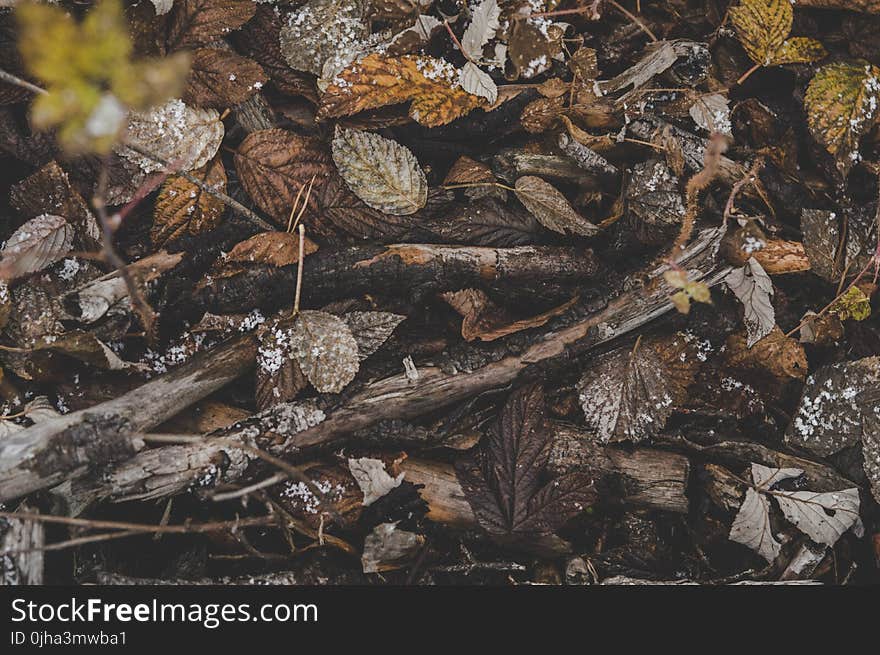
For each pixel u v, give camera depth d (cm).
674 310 76
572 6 76
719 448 75
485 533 73
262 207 73
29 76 72
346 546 72
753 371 77
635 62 77
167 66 53
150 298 72
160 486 68
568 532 76
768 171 77
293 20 74
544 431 74
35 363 71
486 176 76
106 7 50
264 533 73
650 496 75
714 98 77
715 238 74
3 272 69
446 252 73
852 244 77
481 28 74
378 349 74
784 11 76
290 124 75
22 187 72
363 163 73
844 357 78
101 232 73
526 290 75
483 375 73
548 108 76
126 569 71
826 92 76
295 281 73
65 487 68
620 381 75
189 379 71
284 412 71
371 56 73
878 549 75
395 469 73
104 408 68
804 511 74
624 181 76
